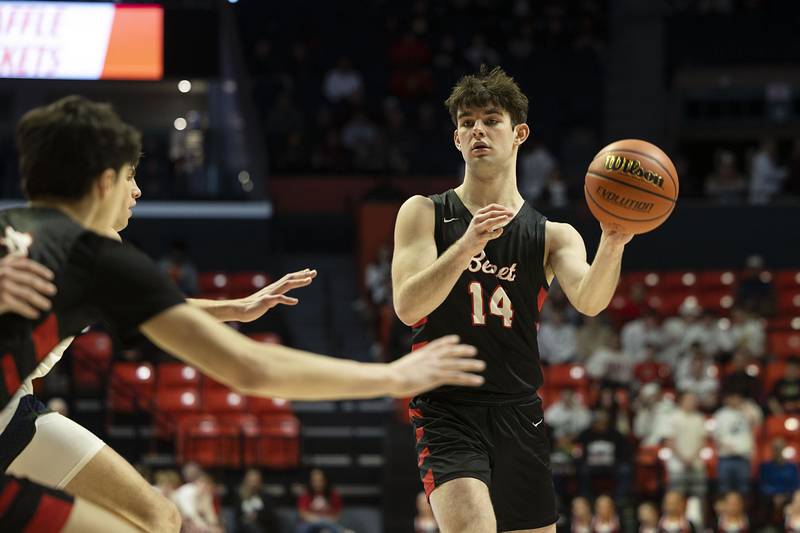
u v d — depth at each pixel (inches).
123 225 228.1
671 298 1011.3
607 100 1286.9
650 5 1277.1
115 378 808.9
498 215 213.6
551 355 866.1
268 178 1162.6
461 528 237.1
